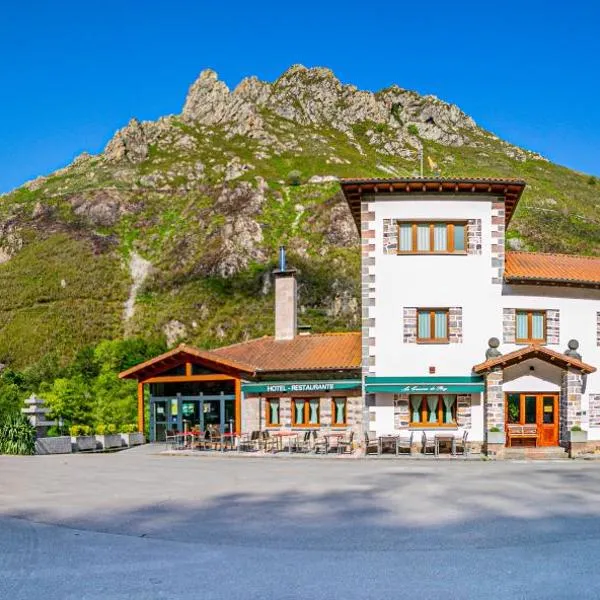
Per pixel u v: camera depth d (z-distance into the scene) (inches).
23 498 711.1
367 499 678.5
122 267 4441.4
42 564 437.4
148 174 5821.9
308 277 3885.3
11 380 2453.2
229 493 730.8
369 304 1250.6
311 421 1330.0
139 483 825.5
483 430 1216.8
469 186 1245.7
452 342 1237.7
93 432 1501.0
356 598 363.9
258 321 3521.2
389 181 1240.8
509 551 462.0
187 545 487.2
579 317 1283.2
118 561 443.5
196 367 1430.9
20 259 4559.5
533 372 1219.9
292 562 437.1
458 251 1257.4
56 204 5319.9
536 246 4040.4
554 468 971.3
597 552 458.0
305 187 5265.8
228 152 6446.9
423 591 374.9
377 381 1230.9
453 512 604.7
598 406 1274.6
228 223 4613.7
